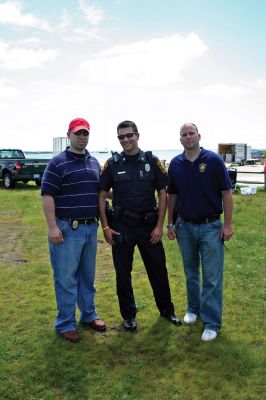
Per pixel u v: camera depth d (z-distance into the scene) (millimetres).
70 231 3867
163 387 3168
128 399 3020
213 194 3838
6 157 19734
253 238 7641
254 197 13906
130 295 4160
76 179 3838
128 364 3492
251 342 3832
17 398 3035
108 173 4031
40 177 17875
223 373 3330
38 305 4711
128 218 4051
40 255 6914
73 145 3840
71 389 3146
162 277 4238
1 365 3443
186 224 3982
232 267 5961
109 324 4266
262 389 3133
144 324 4223
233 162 38531
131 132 3883
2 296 5020
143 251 4180
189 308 4328
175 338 3924
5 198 14070
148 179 4012
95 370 3391
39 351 3684
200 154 3826
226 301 4766
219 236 3900
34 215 10820
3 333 4016
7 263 6449
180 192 3939
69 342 3850
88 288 4184
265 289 5141
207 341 3834
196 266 4195
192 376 3305
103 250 7230
